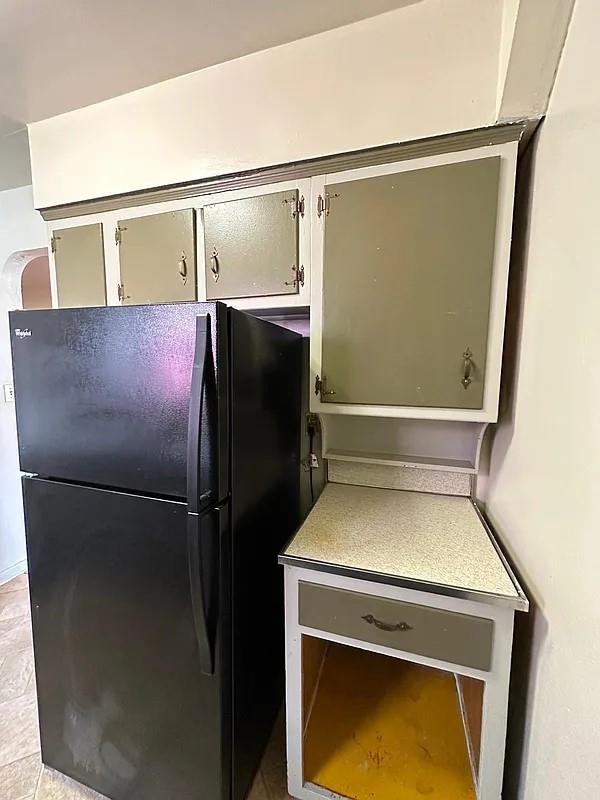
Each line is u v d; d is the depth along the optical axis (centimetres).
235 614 111
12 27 119
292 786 121
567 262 85
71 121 165
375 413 138
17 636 203
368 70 123
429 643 102
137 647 110
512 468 121
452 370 128
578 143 81
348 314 137
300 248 141
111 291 172
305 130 132
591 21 76
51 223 180
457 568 106
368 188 130
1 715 156
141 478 103
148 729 113
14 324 112
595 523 69
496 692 99
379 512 146
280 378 144
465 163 119
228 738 109
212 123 144
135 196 161
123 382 102
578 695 73
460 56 113
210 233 152
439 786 118
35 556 119
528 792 98
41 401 112
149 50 131
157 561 104
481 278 122
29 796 126
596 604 67
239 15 117
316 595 111
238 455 109
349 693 150
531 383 106
